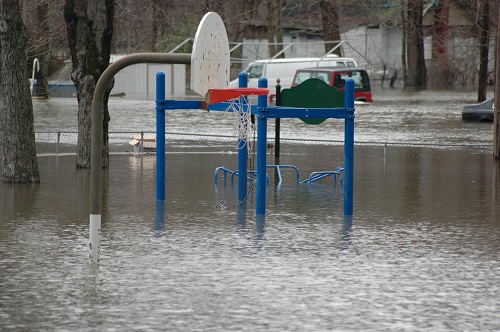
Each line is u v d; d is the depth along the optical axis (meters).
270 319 25.98
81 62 61.25
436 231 40.00
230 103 46.34
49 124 103.62
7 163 54.41
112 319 25.91
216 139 87.75
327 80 144.62
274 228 40.41
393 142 85.44
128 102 152.88
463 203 48.38
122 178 57.72
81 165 62.50
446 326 25.48
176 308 27.06
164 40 176.00
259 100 44.00
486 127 103.94
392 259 34.06
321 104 59.19
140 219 42.44
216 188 53.47
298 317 26.20
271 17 176.88
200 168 63.62
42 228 39.81
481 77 141.88
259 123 44.16
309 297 28.39
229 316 26.25
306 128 102.44
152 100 159.75
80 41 60.81
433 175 60.97
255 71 156.00
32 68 161.50
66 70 160.00
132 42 177.25
